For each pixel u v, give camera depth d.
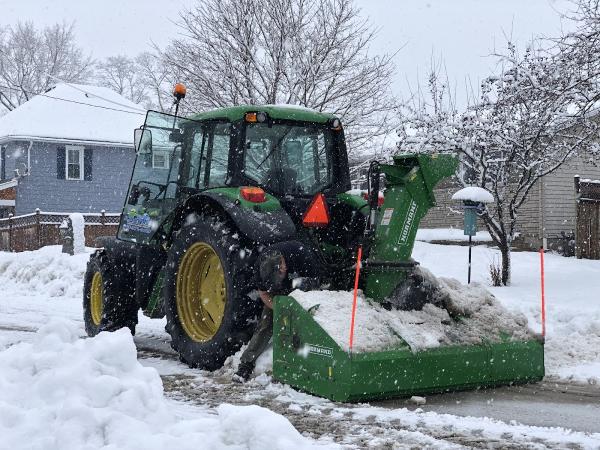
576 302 10.13
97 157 30.00
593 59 11.22
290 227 6.21
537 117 12.17
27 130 29.17
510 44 12.67
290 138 6.98
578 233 16.70
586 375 6.30
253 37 16.95
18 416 3.58
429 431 4.50
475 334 5.90
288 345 5.66
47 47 48.00
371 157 15.99
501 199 12.69
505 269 12.77
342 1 17.06
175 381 6.09
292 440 3.28
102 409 3.61
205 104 16.88
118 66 56.69
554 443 4.24
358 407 5.12
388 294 5.98
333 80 16.89
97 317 8.70
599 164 19.91
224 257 6.27
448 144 12.57
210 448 3.24
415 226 6.17
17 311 11.78
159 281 7.41
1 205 28.38
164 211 7.32
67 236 17.42
